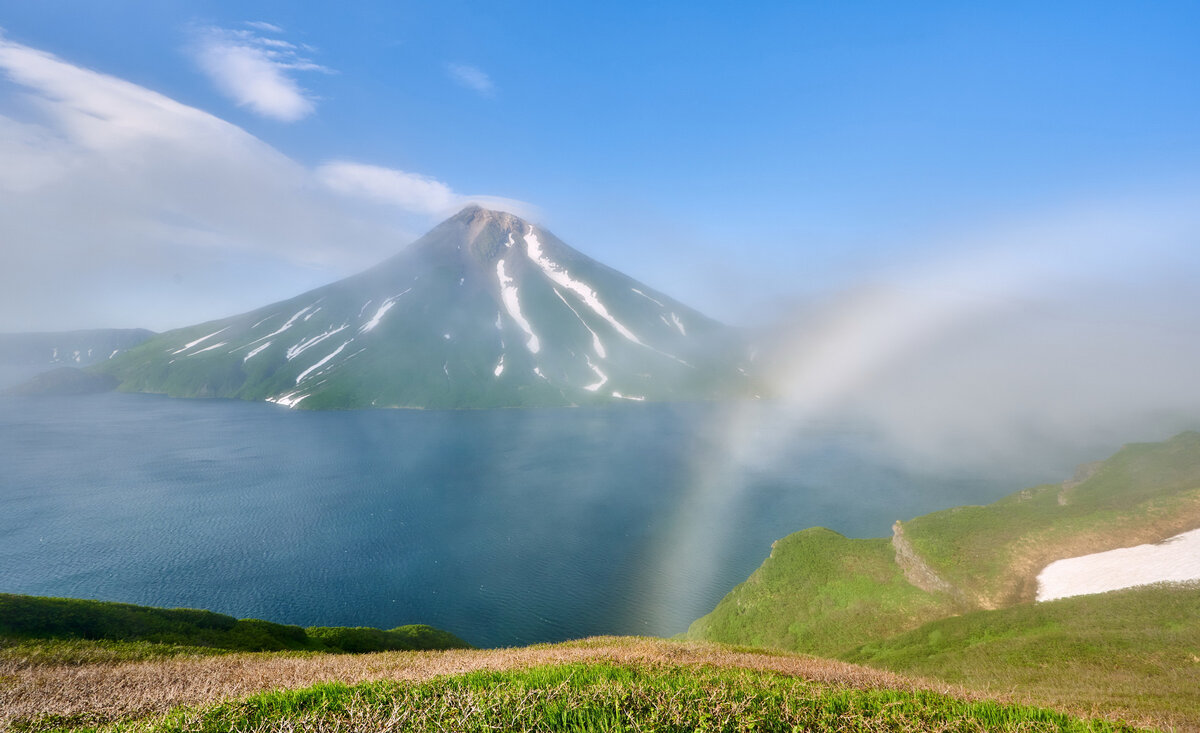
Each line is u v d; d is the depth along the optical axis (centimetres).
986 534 7650
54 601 4781
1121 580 5778
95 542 14338
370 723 860
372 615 10731
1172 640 4159
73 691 2039
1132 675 3712
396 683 1066
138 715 1647
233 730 876
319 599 11381
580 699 939
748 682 1141
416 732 839
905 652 5803
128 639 4588
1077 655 4341
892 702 1005
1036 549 7019
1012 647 4847
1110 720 1091
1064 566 6544
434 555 13838
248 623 5875
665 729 858
